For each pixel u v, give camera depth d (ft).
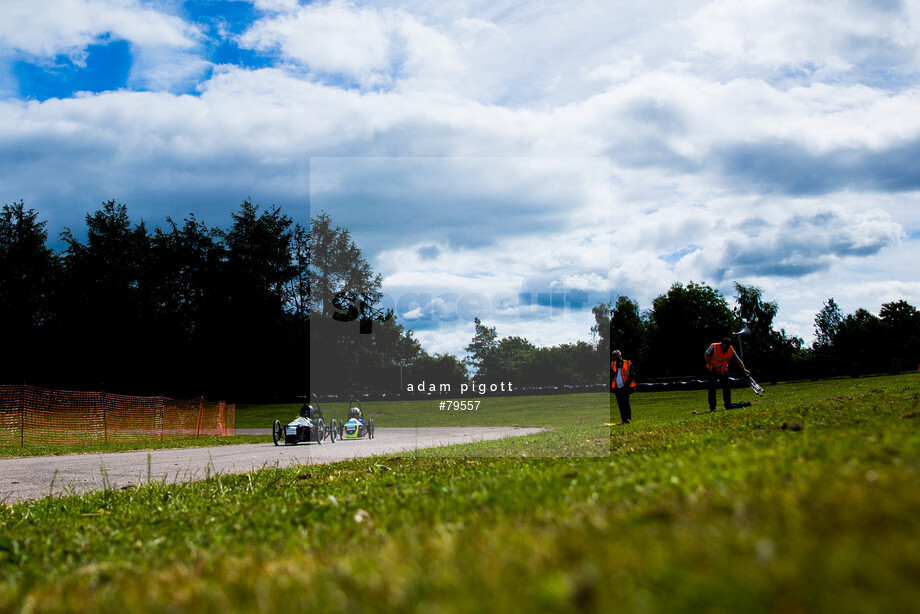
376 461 32.42
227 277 217.56
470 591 6.89
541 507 12.39
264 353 209.97
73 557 14.20
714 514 9.05
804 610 5.51
